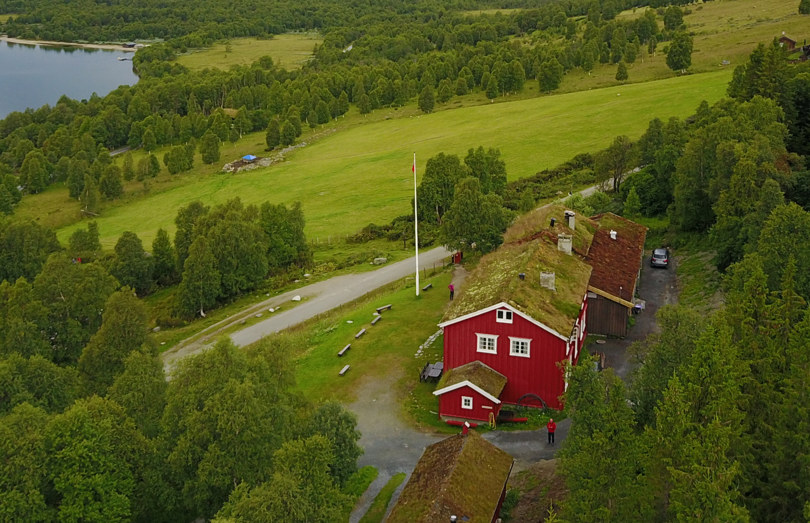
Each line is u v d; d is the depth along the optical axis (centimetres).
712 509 2564
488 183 10150
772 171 6291
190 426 3441
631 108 14075
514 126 14788
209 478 3362
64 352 6438
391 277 8156
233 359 3666
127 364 3962
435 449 3834
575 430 3173
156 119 19038
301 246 9425
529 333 4731
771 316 3634
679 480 2680
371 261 8988
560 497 3588
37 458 3272
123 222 13200
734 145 6725
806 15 18500
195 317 8119
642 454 2825
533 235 5872
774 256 4497
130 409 3806
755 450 3183
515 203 10106
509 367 4844
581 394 3216
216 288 8150
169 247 9650
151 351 5266
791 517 2989
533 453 4306
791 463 3053
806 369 3294
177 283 9425
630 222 6944
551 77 17662
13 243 8912
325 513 3048
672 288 6500
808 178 6512
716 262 6297
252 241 8631
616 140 9450
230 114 19738
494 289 5000
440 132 15800
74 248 9856
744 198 6138
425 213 10244
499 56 19962
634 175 9275
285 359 3938
